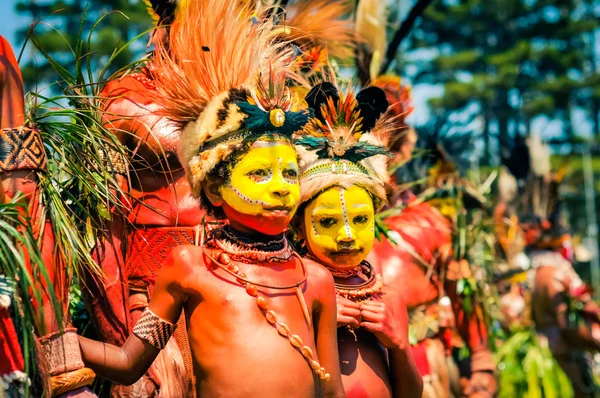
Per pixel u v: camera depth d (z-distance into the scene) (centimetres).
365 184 338
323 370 300
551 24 3447
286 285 303
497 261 827
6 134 304
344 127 344
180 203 376
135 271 374
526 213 879
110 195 343
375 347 354
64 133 328
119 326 355
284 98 313
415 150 572
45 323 298
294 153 306
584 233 3023
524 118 3169
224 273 299
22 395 281
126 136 373
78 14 1684
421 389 358
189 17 336
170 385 351
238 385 288
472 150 620
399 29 571
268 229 301
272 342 293
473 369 544
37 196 310
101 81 347
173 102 318
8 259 282
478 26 3366
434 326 532
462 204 559
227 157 299
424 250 518
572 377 854
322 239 336
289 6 432
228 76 320
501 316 802
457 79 3325
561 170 907
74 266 316
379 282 356
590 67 3791
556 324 852
